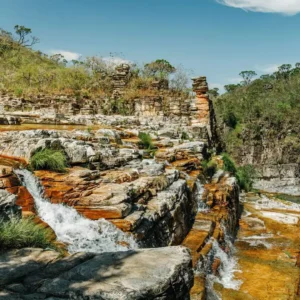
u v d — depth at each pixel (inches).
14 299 136.4
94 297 138.5
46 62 1886.1
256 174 1977.1
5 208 217.8
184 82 1142.3
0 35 1932.8
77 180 303.3
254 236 540.1
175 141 674.8
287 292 339.0
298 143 2159.2
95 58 1176.2
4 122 510.9
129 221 277.1
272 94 3125.0
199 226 419.5
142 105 1006.4
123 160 399.2
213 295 312.3
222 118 2404.0
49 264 169.8
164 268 161.6
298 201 1277.1
